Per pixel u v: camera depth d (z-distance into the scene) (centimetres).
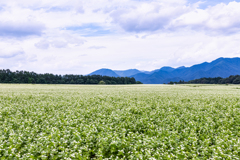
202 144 755
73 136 841
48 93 2684
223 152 677
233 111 1357
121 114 1302
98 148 752
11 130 866
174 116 1232
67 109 1461
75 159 645
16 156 629
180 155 661
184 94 2688
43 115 1260
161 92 3097
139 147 744
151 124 1048
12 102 1773
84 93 2800
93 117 1210
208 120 1098
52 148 709
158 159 634
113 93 2842
